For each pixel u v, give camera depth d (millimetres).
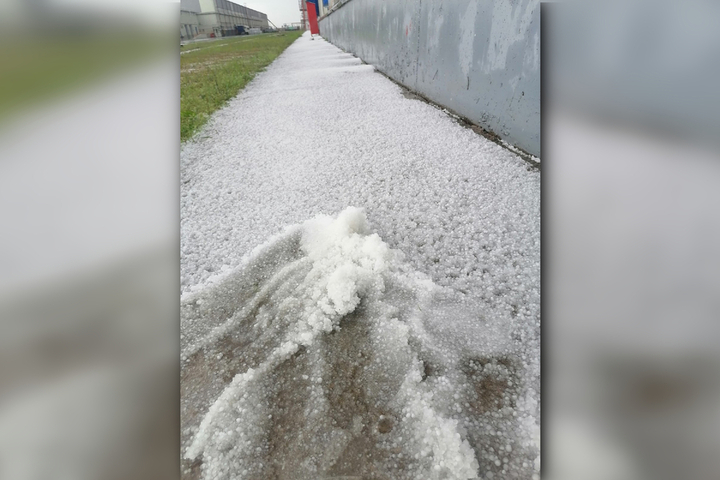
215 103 2730
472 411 733
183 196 1528
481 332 889
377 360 838
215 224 1352
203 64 4211
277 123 2330
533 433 695
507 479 642
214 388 816
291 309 976
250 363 857
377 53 3965
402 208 1388
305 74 3900
